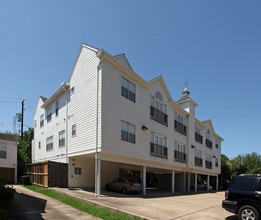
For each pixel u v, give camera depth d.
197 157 27.59
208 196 19.59
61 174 16.06
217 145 37.00
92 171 18.16
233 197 8.36
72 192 13.55
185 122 25.14
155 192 20.17
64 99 18.72
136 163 16.50
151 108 18.59
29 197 11.70
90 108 14.80
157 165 19.08
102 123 13.59
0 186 9.17
